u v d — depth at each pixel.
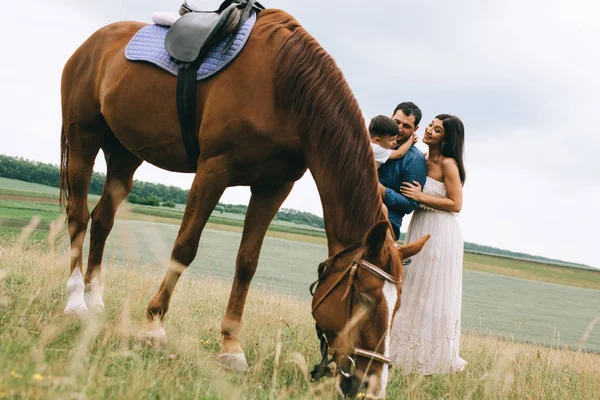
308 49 3.19
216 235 26.70
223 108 3.22
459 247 4.16
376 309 2.56
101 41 4.19
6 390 1.94
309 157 3.15
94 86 4.10
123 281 5.00
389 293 2.59
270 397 2.41
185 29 3.47
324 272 2.89
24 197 25.14
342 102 3.06
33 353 2.36
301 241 36.47
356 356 2.58
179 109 3.41
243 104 3.19
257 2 3.69
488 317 14.35
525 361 4.55
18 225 12.18
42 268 4.23
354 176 2.94
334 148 3.00
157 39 3.76
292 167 3.34
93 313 3.51
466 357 4.93
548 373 4.13
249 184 3.46
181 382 2.65
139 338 3.27
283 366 3.39
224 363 3.33
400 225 4.01
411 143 4.13
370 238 2.63
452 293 4.07
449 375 3.63
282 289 12.27
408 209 3.94
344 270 2.81
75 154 4.29
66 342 3.02
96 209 4.30
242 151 3.22
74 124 4.25
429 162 4.30
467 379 3.60
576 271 56.81
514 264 56.16
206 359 2.97
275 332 4.05
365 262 2.65
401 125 4.10
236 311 3.51
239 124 3.18
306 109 3.10
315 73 3.12
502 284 29.23
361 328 2.57
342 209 2.95
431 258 4.07
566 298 26.30
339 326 2.74
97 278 4.14
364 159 2.97
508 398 3.49
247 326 4.18
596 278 50.47
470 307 16.56
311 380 3.15
